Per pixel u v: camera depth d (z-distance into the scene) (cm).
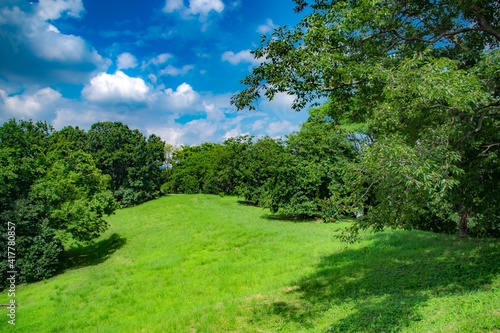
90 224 2061
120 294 1359
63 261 2023
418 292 794
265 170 3131
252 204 3722
